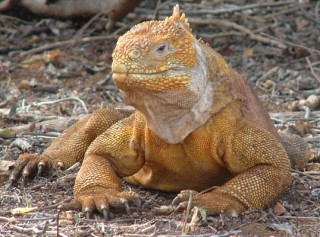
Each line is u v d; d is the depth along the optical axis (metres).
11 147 18.62
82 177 14.26
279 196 14.72
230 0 32.56
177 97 13.31
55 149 16.69
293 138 17.36
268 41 28.89
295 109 22.78
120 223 13.45
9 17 30.92
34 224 13.37
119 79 12.96
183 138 14.01
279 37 29.47
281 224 13.45
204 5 31.91
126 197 13.76
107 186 14.10
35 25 30.67
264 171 14.09
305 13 30.84
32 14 31.22
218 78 14.13
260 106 15.73
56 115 21.77
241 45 29.31
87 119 17.31
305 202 14.90
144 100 13.34
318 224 13.70
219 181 14.88
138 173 15.65
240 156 14.23
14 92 24.38
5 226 13.29
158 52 13.05
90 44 29.12
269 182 14.02
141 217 13.66
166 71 13.05
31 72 26.72
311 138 19.55
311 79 25.83
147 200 14.87
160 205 14.57
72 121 19.91
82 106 22.69
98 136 15.25
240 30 29.75
